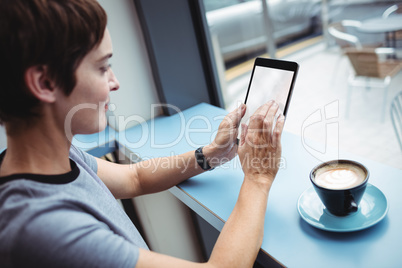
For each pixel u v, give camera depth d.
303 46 2.74
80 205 0.53
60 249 0.46
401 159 1.55
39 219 0.46
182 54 1.33
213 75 1.42
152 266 0.52
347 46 2.18
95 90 0.54
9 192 0.49
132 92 1.31
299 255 0.60
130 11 1.23
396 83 2.02
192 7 1.31
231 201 0.78
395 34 1.80
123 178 0.85
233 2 2.61
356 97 2.12
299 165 0.85
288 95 0.75
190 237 1.53
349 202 0.61
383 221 0.63
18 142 0.52
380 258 0.56
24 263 0.46
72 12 0.47
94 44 0.51
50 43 0.46
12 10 0.44
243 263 0.57
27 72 0.47
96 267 0.48
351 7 2.13
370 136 1.78
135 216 1.51
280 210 0.72
